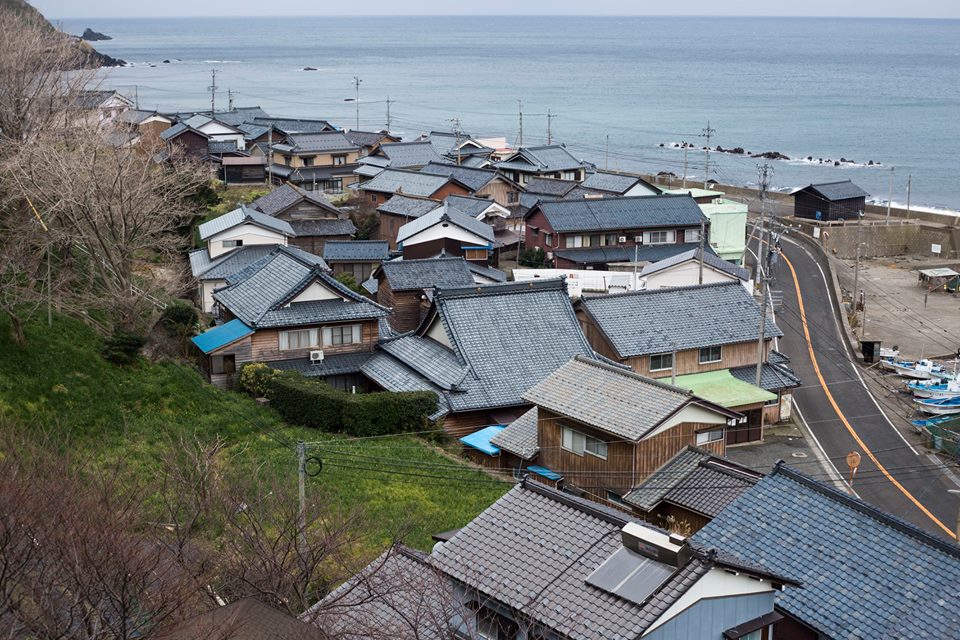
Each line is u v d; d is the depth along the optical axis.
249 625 15.54
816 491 19.55
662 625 14.59
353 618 17.00
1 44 43.25
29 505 15.87
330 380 37.59
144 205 38.00
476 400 34.34
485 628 16.12
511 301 37.81
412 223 60.03
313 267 37.94
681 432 27.95
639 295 41.44
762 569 15.83
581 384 29.81
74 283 38.38
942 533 31.00
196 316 40.38
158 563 16.75
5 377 28.23
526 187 78.56
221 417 31.81
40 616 14.95
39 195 34.72
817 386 45.75
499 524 17.22
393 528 25.48
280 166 85.69
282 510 21.81
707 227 64.38
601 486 28.17
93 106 56.12
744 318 41.59
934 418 40.66
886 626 16.53
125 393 30.92
